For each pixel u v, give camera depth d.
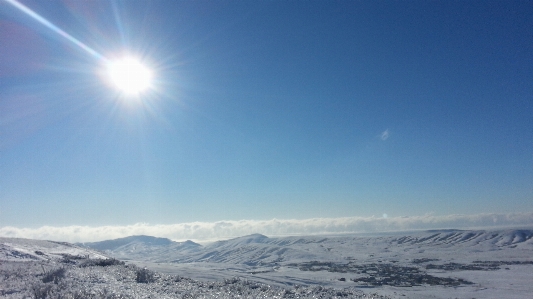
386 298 19.98
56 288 12.90
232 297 15.19
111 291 13.77
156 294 14.43
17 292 12.21
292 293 18.22
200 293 15.87
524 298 36.22
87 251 39.25
